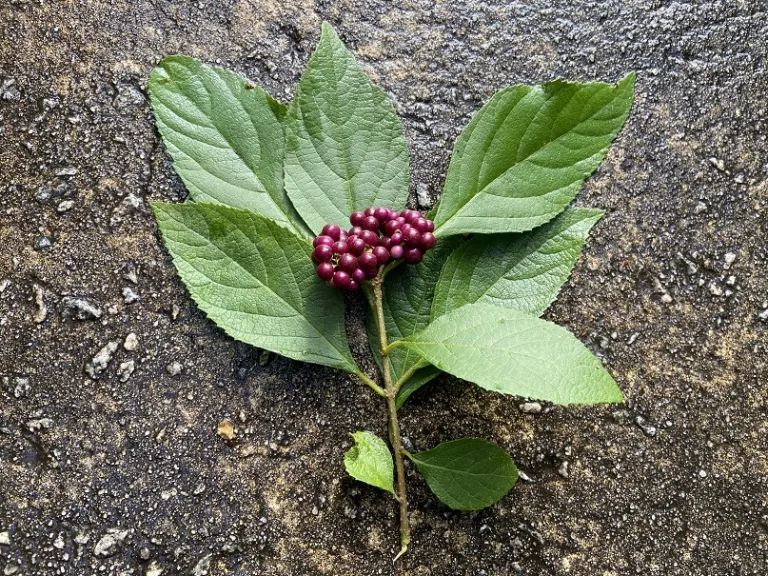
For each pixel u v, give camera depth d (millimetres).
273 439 273
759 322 291
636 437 283
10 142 281
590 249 291
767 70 306
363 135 267
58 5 289
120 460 269
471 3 304
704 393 286
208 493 269
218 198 264
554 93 257
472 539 273
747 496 282
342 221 265
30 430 268
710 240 294
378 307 259
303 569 268
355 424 276
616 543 277
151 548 265
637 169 297
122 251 278
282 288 253
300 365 278
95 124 283
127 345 274
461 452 256
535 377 216
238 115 269
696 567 277
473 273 264
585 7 306
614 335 287
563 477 279
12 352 271
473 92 299
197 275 246
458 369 223
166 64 265
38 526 263
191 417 272
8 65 285
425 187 292
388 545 271
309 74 263
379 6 302
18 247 276
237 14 295
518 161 261
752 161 300
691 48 305
